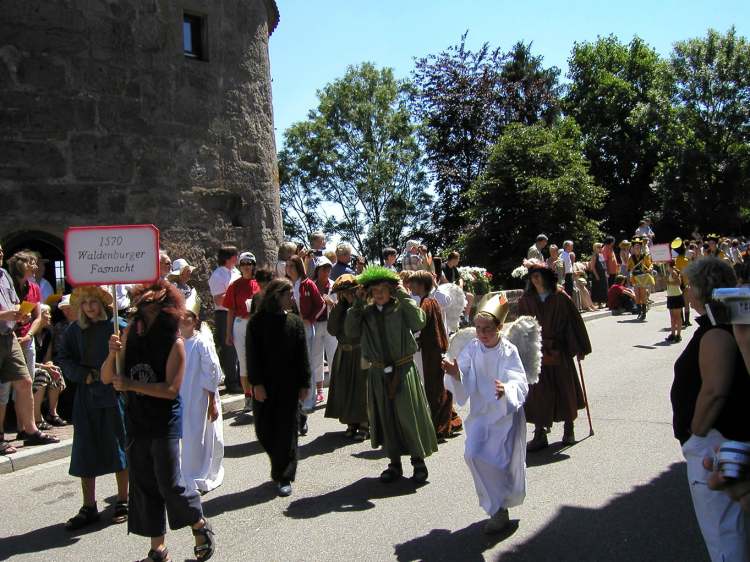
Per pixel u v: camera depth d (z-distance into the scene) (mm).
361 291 5973
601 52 44125
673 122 41219
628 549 4312
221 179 11695
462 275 14320
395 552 4410
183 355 4320
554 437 7051
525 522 4812
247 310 8445
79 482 6137
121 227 4570
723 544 3092
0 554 4605
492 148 28344
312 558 4375
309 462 6535
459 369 4742
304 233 45562
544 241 16859
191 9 11297
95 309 5031
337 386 7438
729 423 3080
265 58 12680
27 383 6949
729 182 40844
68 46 9883
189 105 11242
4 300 6758
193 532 4426
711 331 3102
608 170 42781
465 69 37562
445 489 5590
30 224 9539
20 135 9469
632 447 6496
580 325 6695
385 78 45562
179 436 4328
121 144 10398
